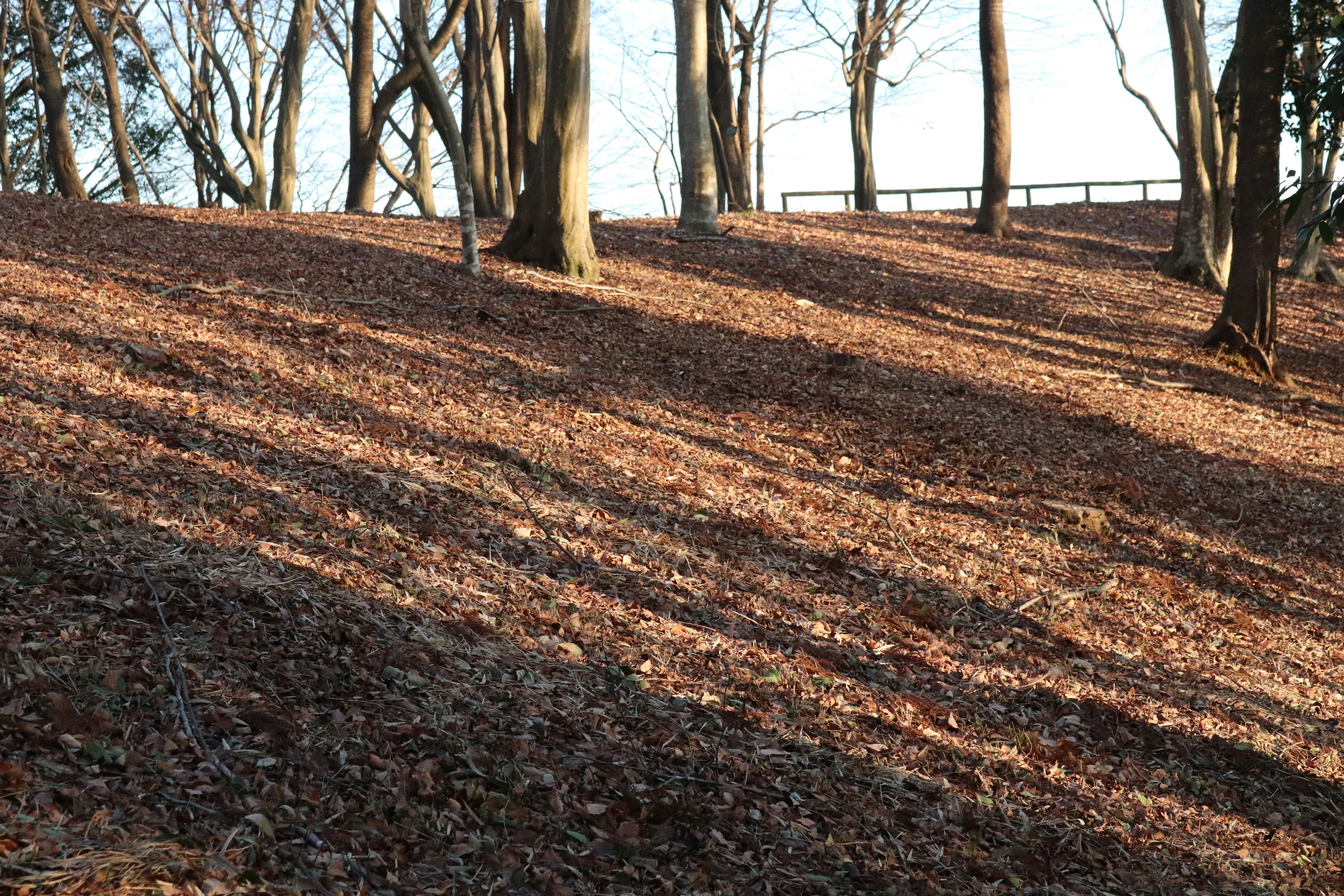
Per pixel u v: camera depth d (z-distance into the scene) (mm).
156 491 5352
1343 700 6660
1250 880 4566
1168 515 9734
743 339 13023
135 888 2559
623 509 7215
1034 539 8547
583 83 13852
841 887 3701
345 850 3074
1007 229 22984
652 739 4352
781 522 7762
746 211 23844
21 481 4965
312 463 6438
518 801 3635
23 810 2779
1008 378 13469
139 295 9711
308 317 10094
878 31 28906
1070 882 4195
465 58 24172
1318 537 9875
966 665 6094
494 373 9734
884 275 18188
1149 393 13930
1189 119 19969
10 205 13180
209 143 29562
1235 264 15586
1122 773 5242
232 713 3609
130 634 3916
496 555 5871
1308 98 13984
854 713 5168
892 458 9914
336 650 4285
